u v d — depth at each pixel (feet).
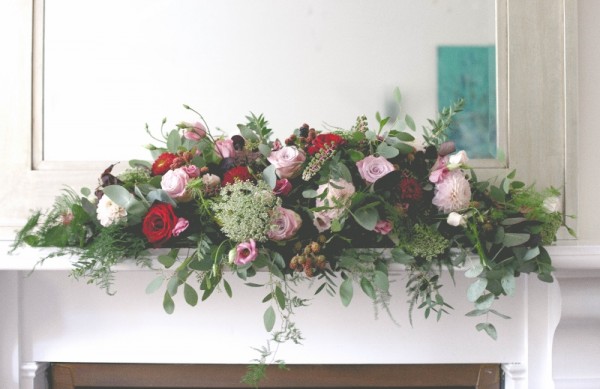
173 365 4.30
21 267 3.59
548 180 4.10
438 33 4.19
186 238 3.46
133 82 4.20
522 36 4.14
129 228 3.48
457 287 4.16
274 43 4.21
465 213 3.43
